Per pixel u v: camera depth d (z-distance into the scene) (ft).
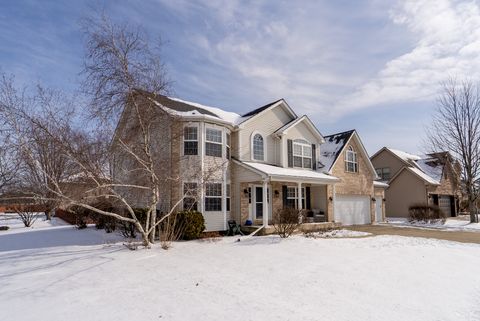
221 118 55.21
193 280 22.30
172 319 15.55
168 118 39.06
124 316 15.97
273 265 26.94
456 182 91.66
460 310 17.47
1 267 27.86
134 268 25.82
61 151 31.37
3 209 100.07
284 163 61.87
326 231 54.70
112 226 50.52
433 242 41.24
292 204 64.23
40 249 36.86
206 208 49.21
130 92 33.37
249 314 16.17
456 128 80.64
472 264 29.04
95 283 21.84
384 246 37.45
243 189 55.06
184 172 44.75
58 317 15.98
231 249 34.45
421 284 22.04
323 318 15.76
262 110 60.54
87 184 34.40
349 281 22.34
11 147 29.27
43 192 34.63
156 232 41.63
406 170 96.12
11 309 17.29
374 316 16.20
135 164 37.99
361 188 76.79
